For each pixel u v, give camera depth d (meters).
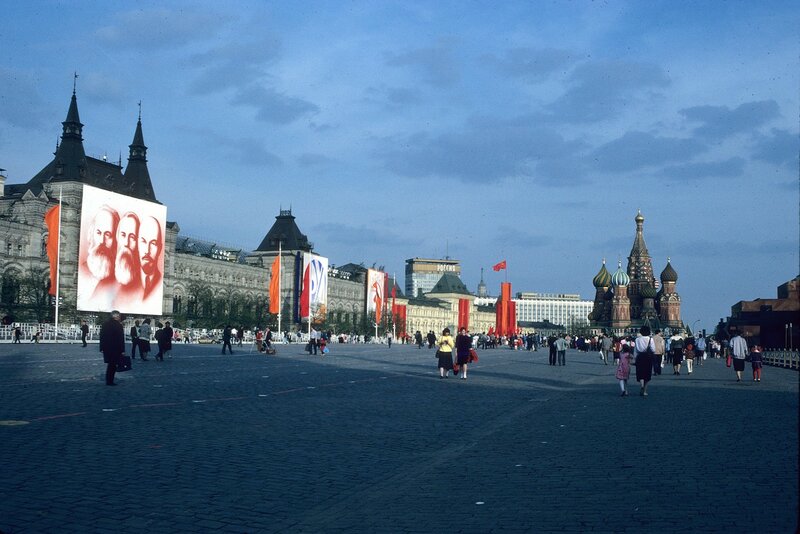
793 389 36.47
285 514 10.57
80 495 11.30
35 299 116.06
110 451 14.88
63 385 28.70
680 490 12.21
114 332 29.30
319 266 171.38
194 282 160.50
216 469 13.49
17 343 80.94
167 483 12.27
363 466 14.20
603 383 40.34
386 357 71.69
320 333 80.25
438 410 24.25
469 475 13.45
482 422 21.20
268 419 20.58
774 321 123.31
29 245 123.00
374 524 10.09
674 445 17.03
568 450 16.28
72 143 136.00
